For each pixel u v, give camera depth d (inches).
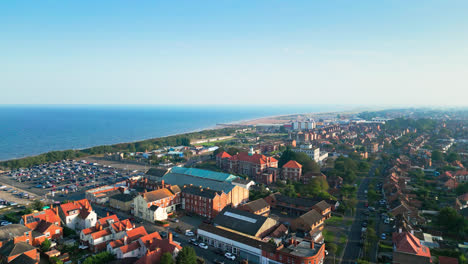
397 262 4436.5
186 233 5693.9
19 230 4830.2
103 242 5054.1
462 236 5570.9
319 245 4623.5
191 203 6983.3
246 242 4832.7
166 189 7081.7
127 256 4562.0
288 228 6023.6
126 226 5344.5
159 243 4579.2
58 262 4379.9
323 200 7091.5
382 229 6013.8
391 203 7170.3
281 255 4384.8
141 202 6574.8
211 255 4913.9
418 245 4717.0
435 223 6284.5
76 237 5497.1
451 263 4453.7
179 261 4156.0
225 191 7042.3
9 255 4217.5
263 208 6683.1
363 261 4411.9
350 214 6879.9
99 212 6953.7
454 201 7308.1
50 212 5674.2
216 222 5753.0
